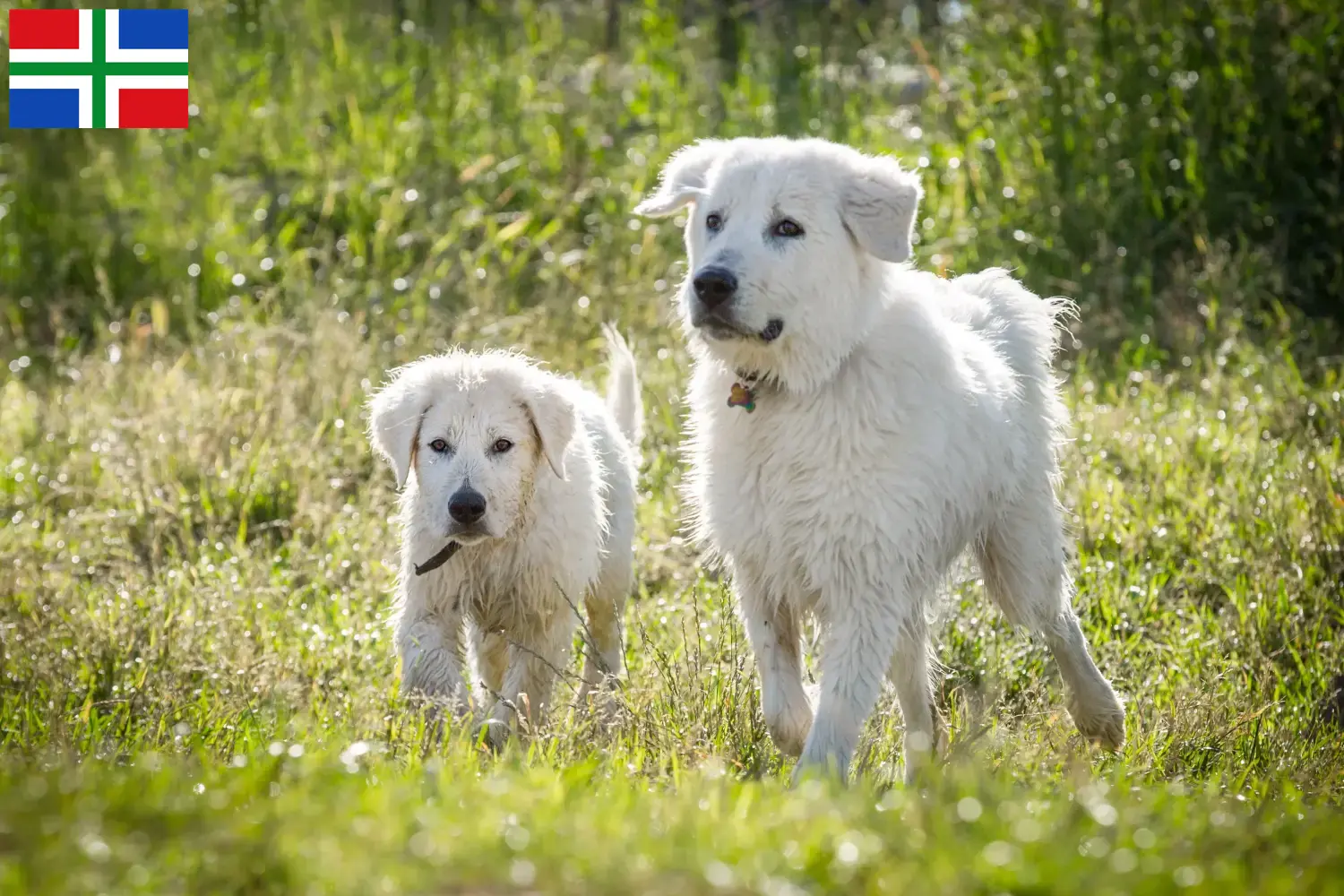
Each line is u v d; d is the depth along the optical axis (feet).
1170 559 37.63
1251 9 59.21
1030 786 21.88
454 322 53.06
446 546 28.04
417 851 14.73
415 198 60.13
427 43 69.56
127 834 15.12
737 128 64.34
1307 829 17.89
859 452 24.62
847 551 24.71
